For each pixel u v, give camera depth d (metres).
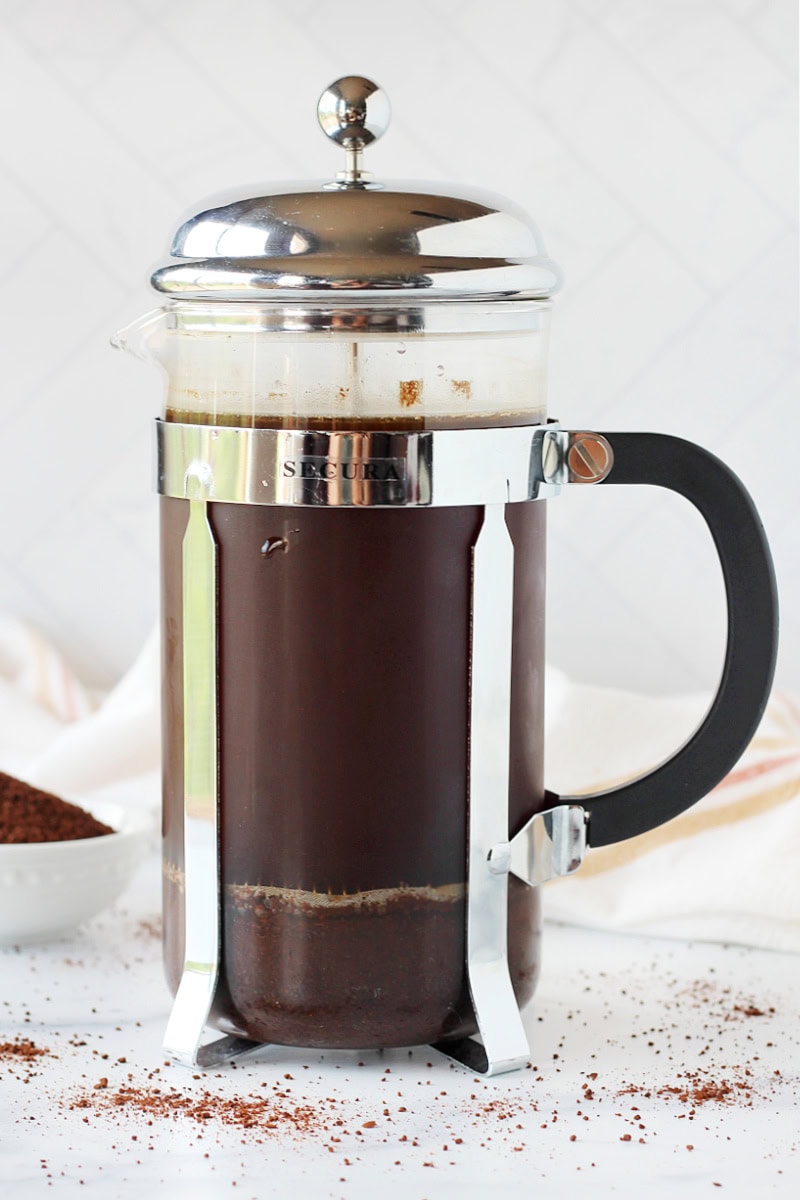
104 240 1.14
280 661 0.70
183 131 1.12
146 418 1.16
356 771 0.70
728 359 1.08
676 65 1.06
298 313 0.68
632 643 1.13
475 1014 0.72
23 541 1.19
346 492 0.69
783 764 0.88
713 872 0.85
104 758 1.00
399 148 1.09
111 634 1.20
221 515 0.70
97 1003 0.79
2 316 1.16
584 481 0.72
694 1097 0.72
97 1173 0.67
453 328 0.69
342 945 0.70
